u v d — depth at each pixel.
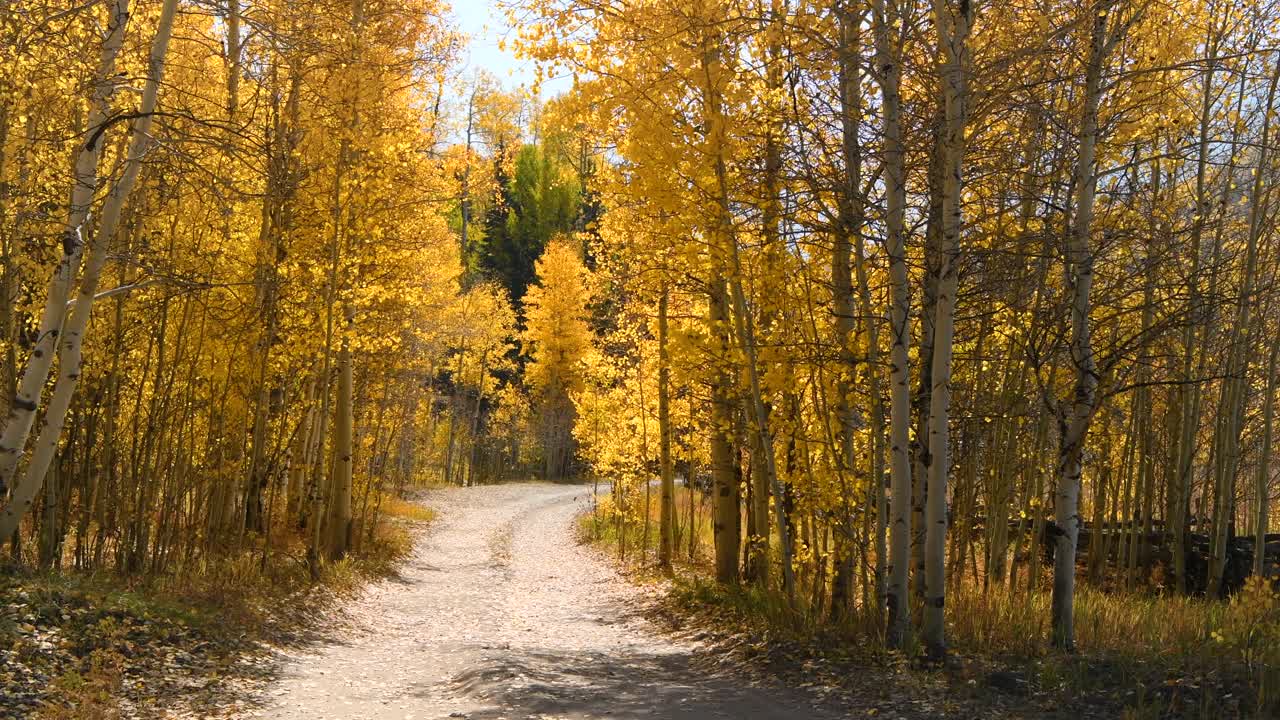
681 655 9.00
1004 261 8.01
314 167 11.64
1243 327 11.27
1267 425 11.54
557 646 9.78
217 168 9.62
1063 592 7.60
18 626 6.57
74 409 9.46
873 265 8.27
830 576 10.93
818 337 8.62
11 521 7.58
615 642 10.23
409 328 17.56
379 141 11.84
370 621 11.20
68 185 8.30
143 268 9.20
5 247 8.09
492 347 43.53
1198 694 5.97
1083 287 7.66
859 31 7.82
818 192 7.86
